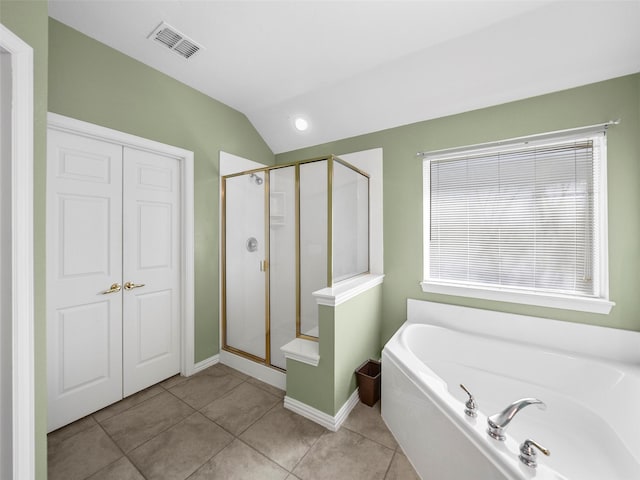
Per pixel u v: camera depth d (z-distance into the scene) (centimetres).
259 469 142
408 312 241
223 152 263
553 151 191
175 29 170
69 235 172
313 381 180
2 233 87
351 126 261
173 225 231
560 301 185
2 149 87
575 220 185
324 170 204
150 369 217
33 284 93
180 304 237
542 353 179
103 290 189
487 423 109
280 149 316
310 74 219
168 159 227
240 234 254
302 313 214
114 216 194
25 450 90
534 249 198
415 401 144
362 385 199
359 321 206
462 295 219
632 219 166
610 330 170
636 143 164
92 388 184
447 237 230
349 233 229
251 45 185
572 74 173
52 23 160
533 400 104
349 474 140
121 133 190
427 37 176
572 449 144
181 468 142
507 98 197
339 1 149
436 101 216
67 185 171
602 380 159
